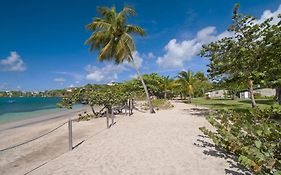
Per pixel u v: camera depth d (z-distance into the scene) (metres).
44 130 14.64
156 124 13.23
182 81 40.62
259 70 11.81
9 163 7.20
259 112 5.82
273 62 10.96
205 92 58.78
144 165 6.07
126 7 21.55
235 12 13.18
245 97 47.38
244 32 13.13
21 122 20.92
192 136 9.49
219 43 14.15
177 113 19.78
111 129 11.98
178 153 7.04
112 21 21.61
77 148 8.23
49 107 44.31
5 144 10.84
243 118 5.88
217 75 15.20
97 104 18.81
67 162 6.61
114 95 19.03
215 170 5.52
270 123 4.80
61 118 22.64
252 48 12.55
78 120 17.77
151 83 48.72
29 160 7.44
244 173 5.26
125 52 21.59
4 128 17.19
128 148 7.82
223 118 6.98
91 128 13.16
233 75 13.74
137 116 18.08
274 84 11.00
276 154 4.41
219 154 6.75
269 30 11.20
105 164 6.27
